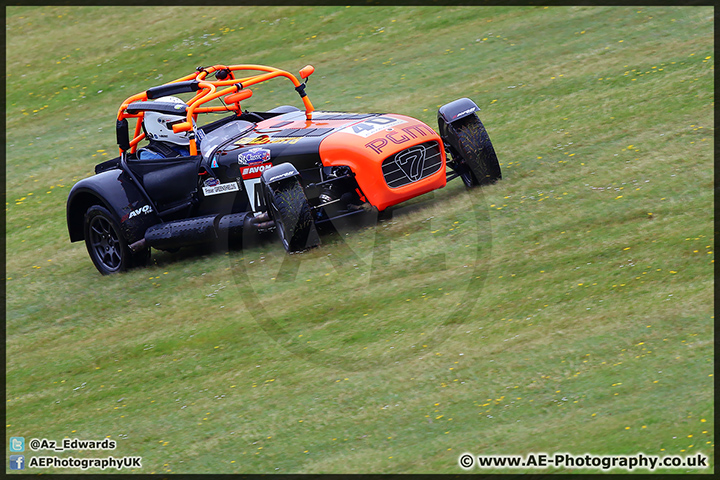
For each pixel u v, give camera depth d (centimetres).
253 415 2064
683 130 3272
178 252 3084
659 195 2802
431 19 5259
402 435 1916
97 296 2859
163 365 2342
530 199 2911
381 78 4578
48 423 2194
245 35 5478
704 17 4522
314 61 4975
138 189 2947
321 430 1972
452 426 1920
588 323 2197
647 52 4212
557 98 3888
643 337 2106
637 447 1777
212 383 2216
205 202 2962
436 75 4475
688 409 1853
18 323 2786
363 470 1828
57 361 2489
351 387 2102
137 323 2603
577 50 4428
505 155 3344
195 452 1973
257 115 3169
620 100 3712
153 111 3009
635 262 2433
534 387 1998
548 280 2416
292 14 5656
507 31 4878
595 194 2883
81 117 4828
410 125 2730
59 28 6050
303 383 2147
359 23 5381
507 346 2161
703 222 2589
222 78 3141
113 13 6156
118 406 2206
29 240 3516
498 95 4066
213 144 2939
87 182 2961
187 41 5522
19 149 4553
